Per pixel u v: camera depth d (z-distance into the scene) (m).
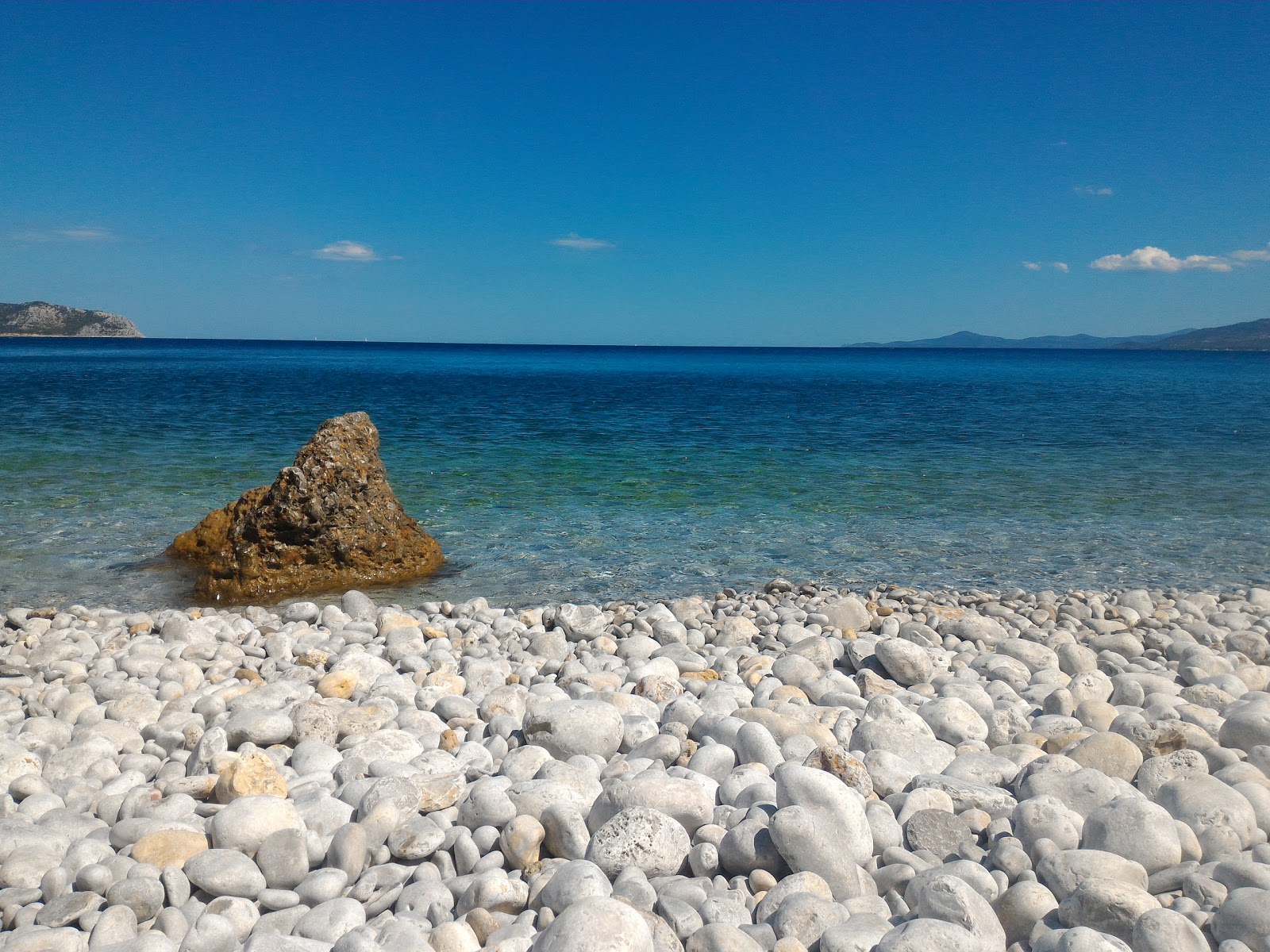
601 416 30.08
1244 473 17.52
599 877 2.96
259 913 3.05
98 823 3.69
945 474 17.23
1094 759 3.88
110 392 35.88
